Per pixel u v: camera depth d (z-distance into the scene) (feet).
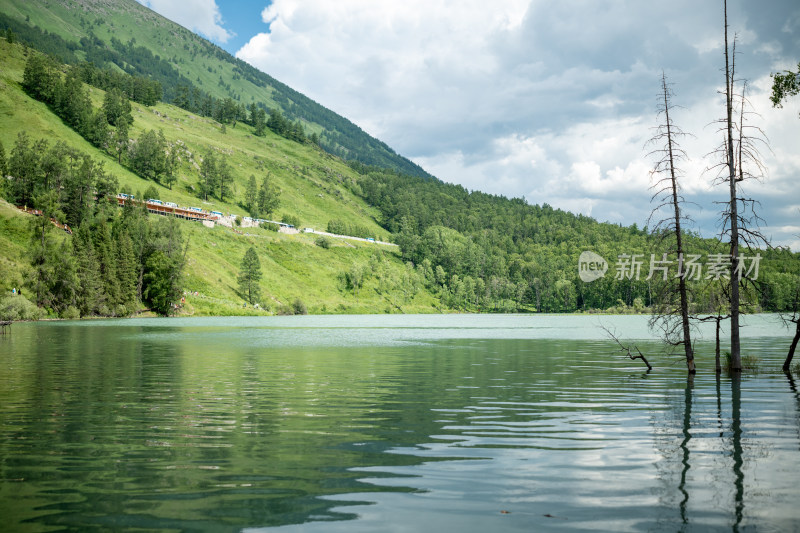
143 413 61.41
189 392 78.18
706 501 31.99
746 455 42.57
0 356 134.21
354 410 63.72
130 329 275.80
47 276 390.42
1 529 27.68
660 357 136.98
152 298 482.28
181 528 27.96
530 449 44.83
